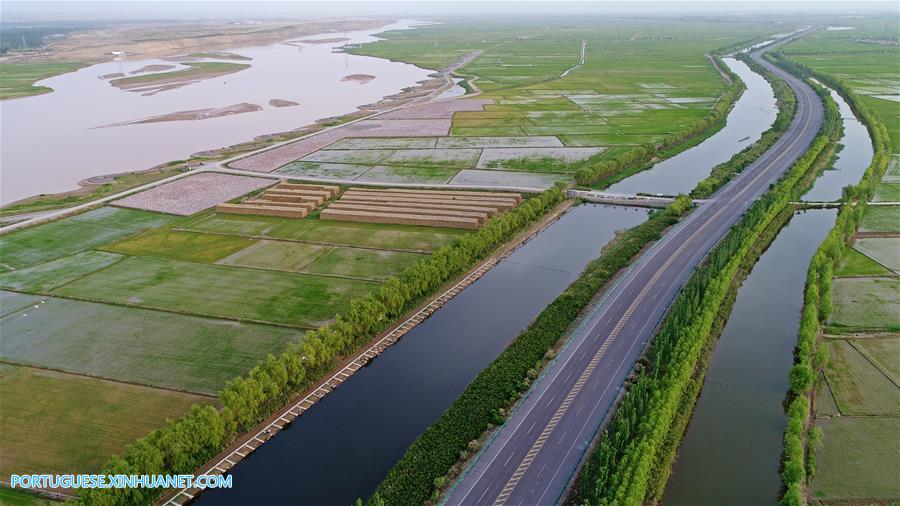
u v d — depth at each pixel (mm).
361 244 125438
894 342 87750
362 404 79375
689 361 77938
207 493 65750
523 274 115812
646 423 67188
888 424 71750
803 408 69688
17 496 63219
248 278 110562
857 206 132625
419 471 66375
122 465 61688
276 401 77250
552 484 63906
